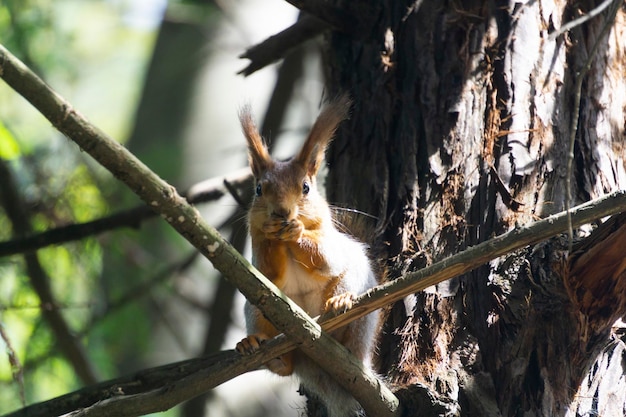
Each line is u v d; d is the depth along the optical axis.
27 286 14.42
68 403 9.06
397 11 10.40
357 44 10.59
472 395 8.56
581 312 8.52
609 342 8.92
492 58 9.81
